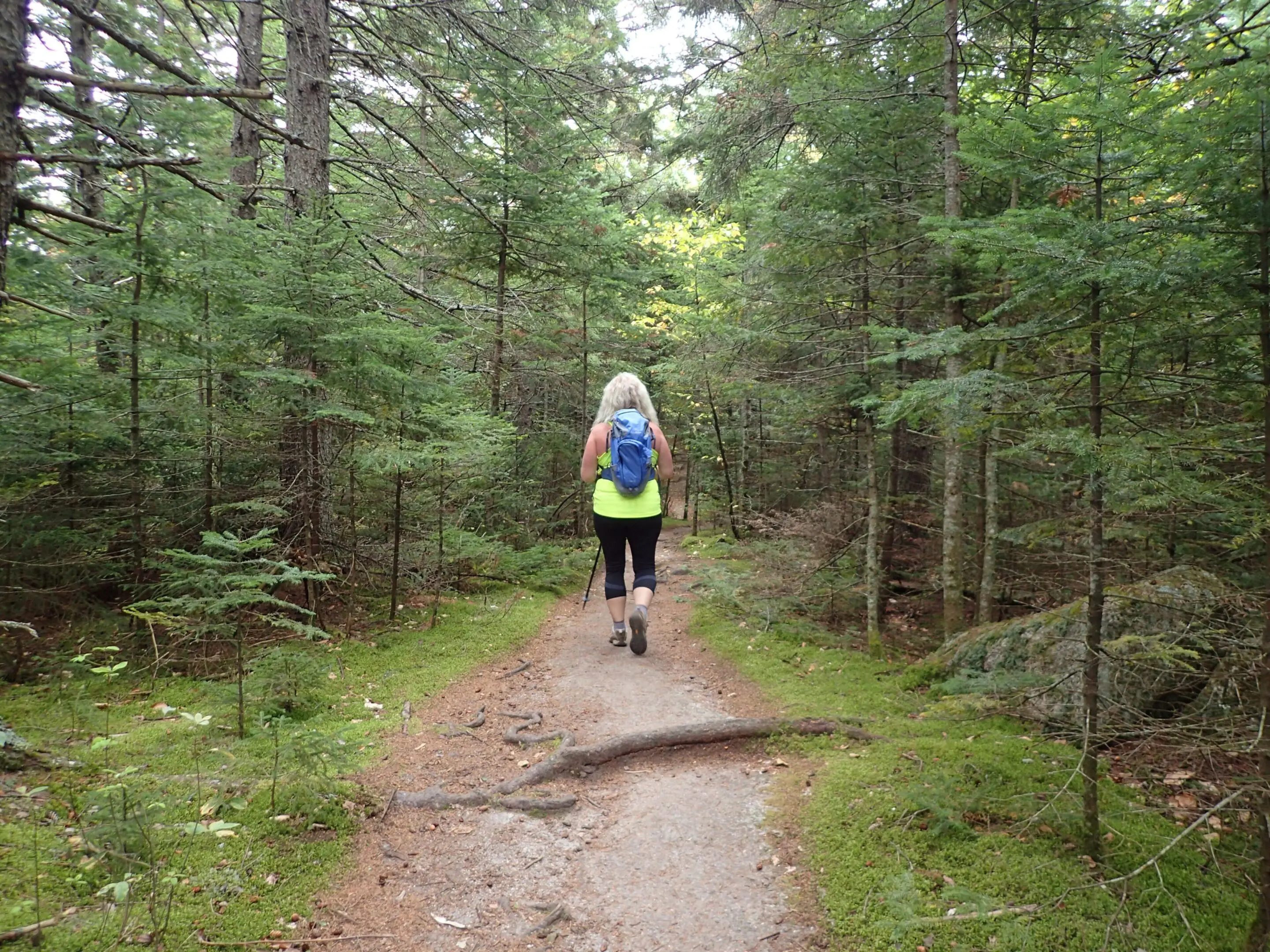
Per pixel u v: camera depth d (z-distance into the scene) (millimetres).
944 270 6059
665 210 16578
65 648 5148
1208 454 2840
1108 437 2934
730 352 7867
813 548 7801
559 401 13008
